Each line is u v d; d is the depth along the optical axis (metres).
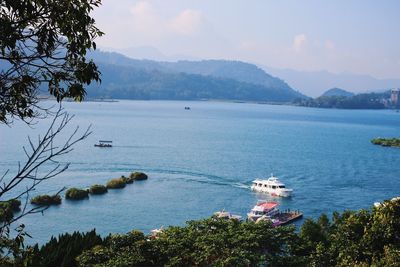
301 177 129.75
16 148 153.38
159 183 113.38
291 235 45.50
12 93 11.41
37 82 11.77
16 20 10.84
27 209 81.19
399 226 37.69
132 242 46.12
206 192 105.69
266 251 44.09
